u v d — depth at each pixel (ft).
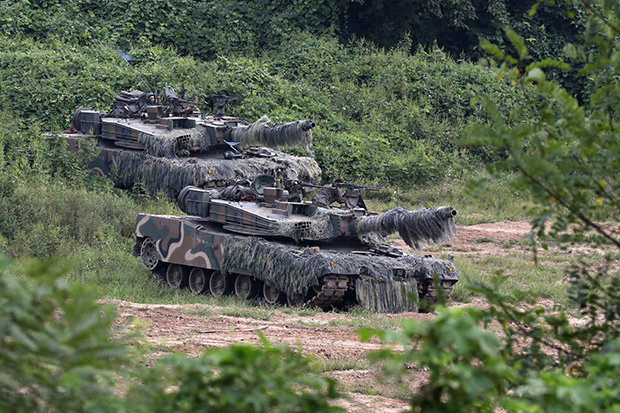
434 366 45.06
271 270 212.84
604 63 59.26
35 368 43.27
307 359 47.14
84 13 539.29
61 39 500.33
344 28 579.89
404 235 211.20
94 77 450.30
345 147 447.83
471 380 43.45
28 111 423.64
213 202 237.45
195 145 328.08
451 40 602.03
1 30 497.87
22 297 40.34
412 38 593.83
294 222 219.61
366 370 135.64
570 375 61.57
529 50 574.56
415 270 219.41
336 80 515.50
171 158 323.78
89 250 267.59
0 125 382.42
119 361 45.01
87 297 42.47
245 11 569.64
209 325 171.73
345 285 205.87
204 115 354.74
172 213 311.27
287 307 216.74
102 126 353.51
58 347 40.50
